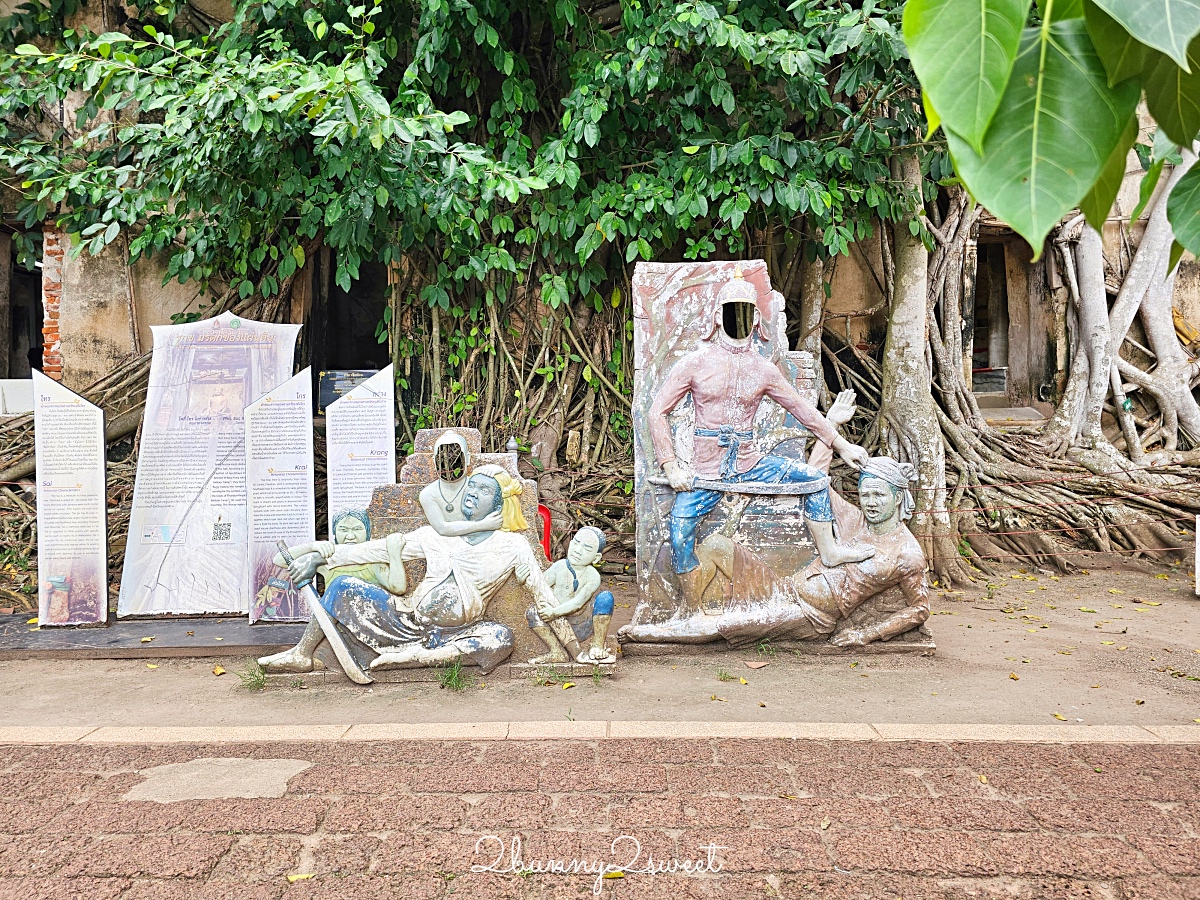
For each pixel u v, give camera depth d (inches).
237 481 261.3
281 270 328.8
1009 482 360.5
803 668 212.7
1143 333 418.6
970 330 396.5
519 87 316.5
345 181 285.6
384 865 112.8
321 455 361.7
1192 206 44.1
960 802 130.5
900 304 340.2
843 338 386.9
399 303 353.1
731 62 327.6
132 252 325.4
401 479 209.3
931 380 370.9
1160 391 405.7
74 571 244.8
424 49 286.8
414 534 203.8
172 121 260.7
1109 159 35.6
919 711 178.4
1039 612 275.4
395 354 352.8
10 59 296.4
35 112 365.7
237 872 111.4
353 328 523.8
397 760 148.3
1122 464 382.6
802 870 111.5
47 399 244.5
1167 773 141.7
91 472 245.6
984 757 148.7
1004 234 429.4
